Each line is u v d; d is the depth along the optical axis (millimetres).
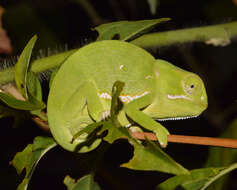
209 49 820
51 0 731
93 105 488
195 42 559
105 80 491
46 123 493
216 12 705
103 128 451
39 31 671
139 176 744
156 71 502
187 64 766
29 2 722
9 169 699
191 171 482
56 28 729
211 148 563
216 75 818
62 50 541
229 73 825
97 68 490
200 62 813
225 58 830
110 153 739
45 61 522
